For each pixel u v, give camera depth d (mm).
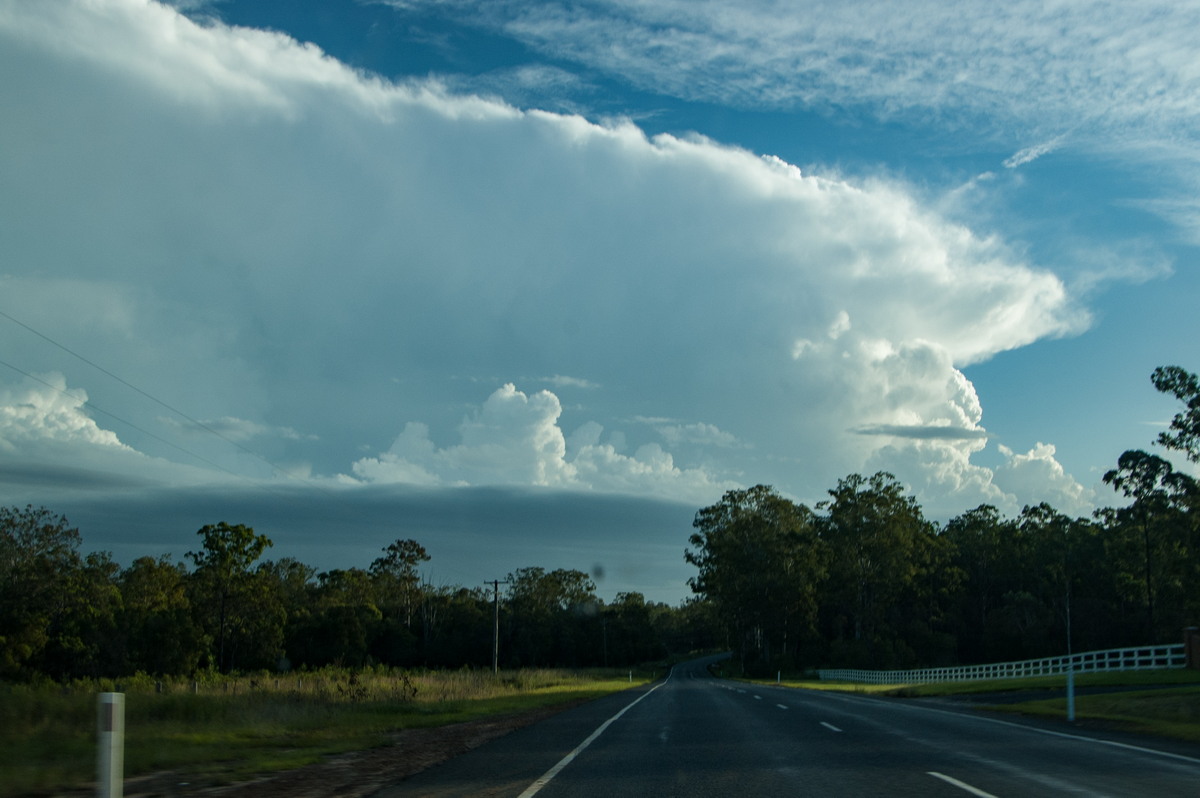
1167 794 9914
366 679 42312
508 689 45250
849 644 90500
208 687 38844
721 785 10922
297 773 12812
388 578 131875
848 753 14148
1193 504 61094
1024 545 100125
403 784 11508
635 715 24484
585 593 153250
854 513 90750
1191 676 32750
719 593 99938
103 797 8094
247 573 88062
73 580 70562
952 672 56500
